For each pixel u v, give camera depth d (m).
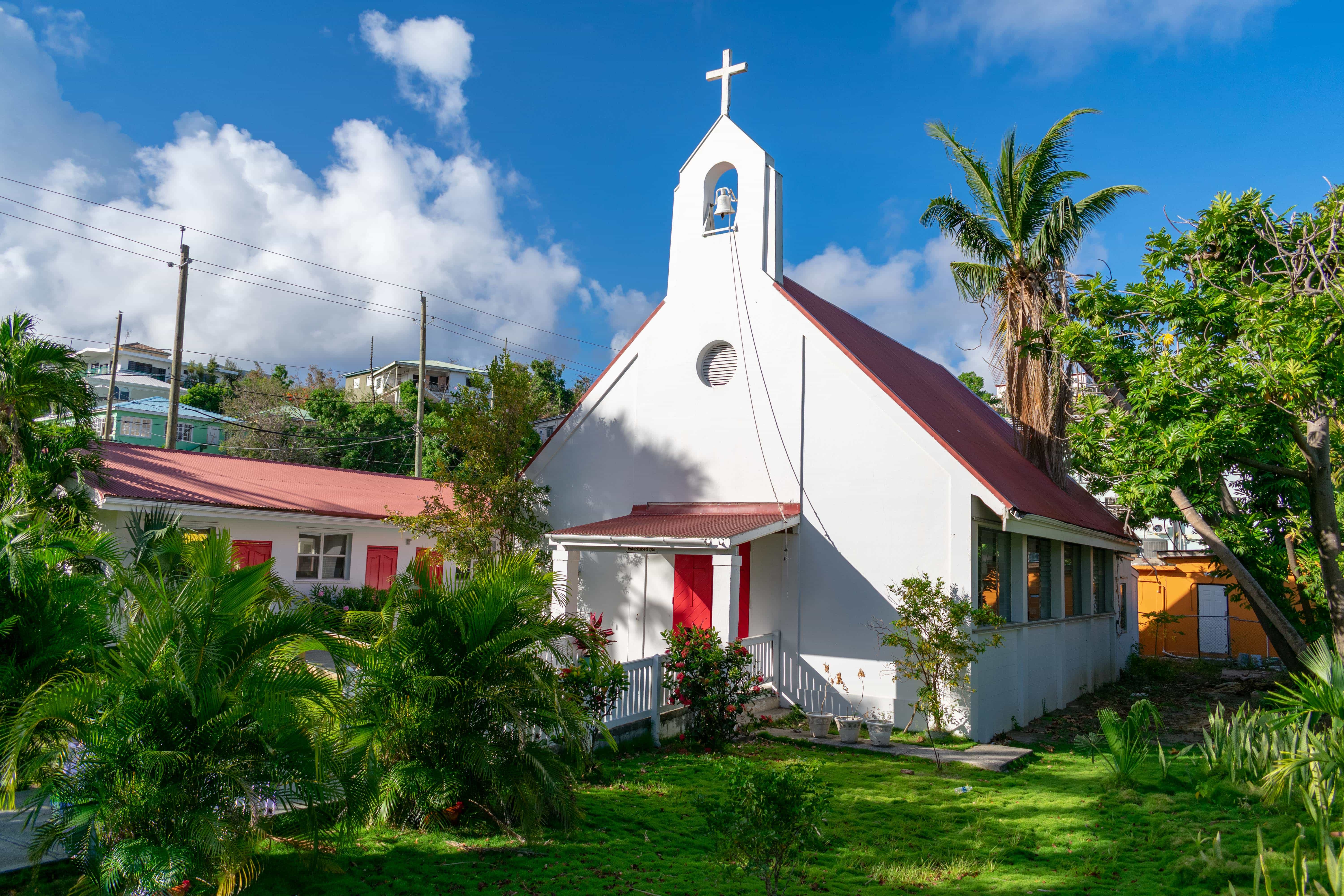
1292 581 19.50
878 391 15.66
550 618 9.09
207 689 6.21
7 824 7.43
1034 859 8.35
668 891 6.94
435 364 75.75
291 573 21.25
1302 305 12.98
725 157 18.16
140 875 5.65
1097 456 15.61
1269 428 13.92
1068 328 15.80
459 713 8.11
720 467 17.27
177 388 27.14
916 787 11.08
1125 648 24.91
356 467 48.75
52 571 8.95
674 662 12.80
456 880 6.88
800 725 14.95
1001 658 15.44
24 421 14.12
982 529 15.42
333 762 6.72
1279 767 9.61
